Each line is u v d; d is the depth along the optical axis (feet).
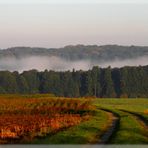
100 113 527.81
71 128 295.69
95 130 286.66
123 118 412.36
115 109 642.22
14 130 284.20
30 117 417.90
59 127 318.45
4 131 271.28
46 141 220.43
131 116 463.83
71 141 218.38
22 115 472.85
